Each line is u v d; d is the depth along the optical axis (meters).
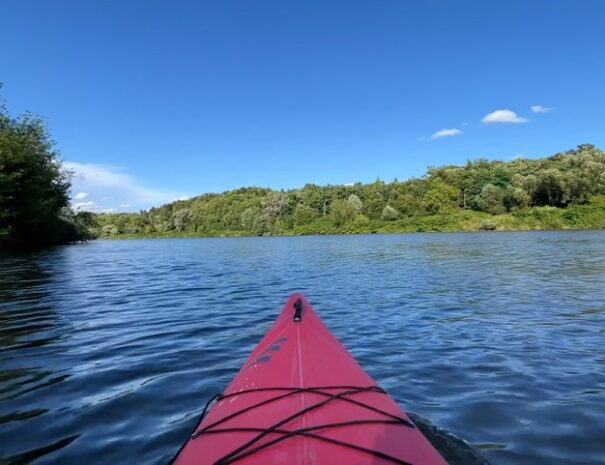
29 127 33.66
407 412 4.19
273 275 16.55
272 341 4.18
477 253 25.58
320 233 89.75
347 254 28.05
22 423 3.97
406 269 17.67
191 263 22.91
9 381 5.02
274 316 8.73
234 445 2.50
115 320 8.33
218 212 118.50
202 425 2.84
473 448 3.52
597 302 9.76
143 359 5.87
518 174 91.50
